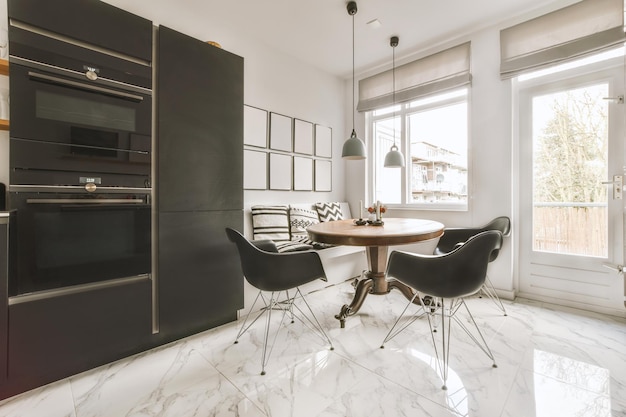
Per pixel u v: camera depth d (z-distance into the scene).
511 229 2.86
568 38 2.54
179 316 2.13
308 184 3.73
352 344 2.04
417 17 2.84
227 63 2.43
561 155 2.76
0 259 1.49
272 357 1.88
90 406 1.45
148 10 2.35
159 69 2.04
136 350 1.95
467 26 3.00
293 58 3.57
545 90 2.81
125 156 1.89
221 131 2.38
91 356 1.77
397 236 1.90
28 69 1.56
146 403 1.47
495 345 1.98
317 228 2.27
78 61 1.72
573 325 2.29
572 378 1.61
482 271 1.65
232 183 2.46
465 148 3.33
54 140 1.64
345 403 1.44
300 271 1.86
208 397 1.50
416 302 2.64
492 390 1.52
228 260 2.41
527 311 2.59
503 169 2.94
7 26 1.58
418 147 3.78
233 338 2.17
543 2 2.63
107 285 1.84
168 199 2.08
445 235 2.94
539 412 1.36
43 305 1.61
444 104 3.46
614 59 2.47
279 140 3.38
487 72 3.02
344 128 4.30
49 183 1.63
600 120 2.56
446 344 2.01
